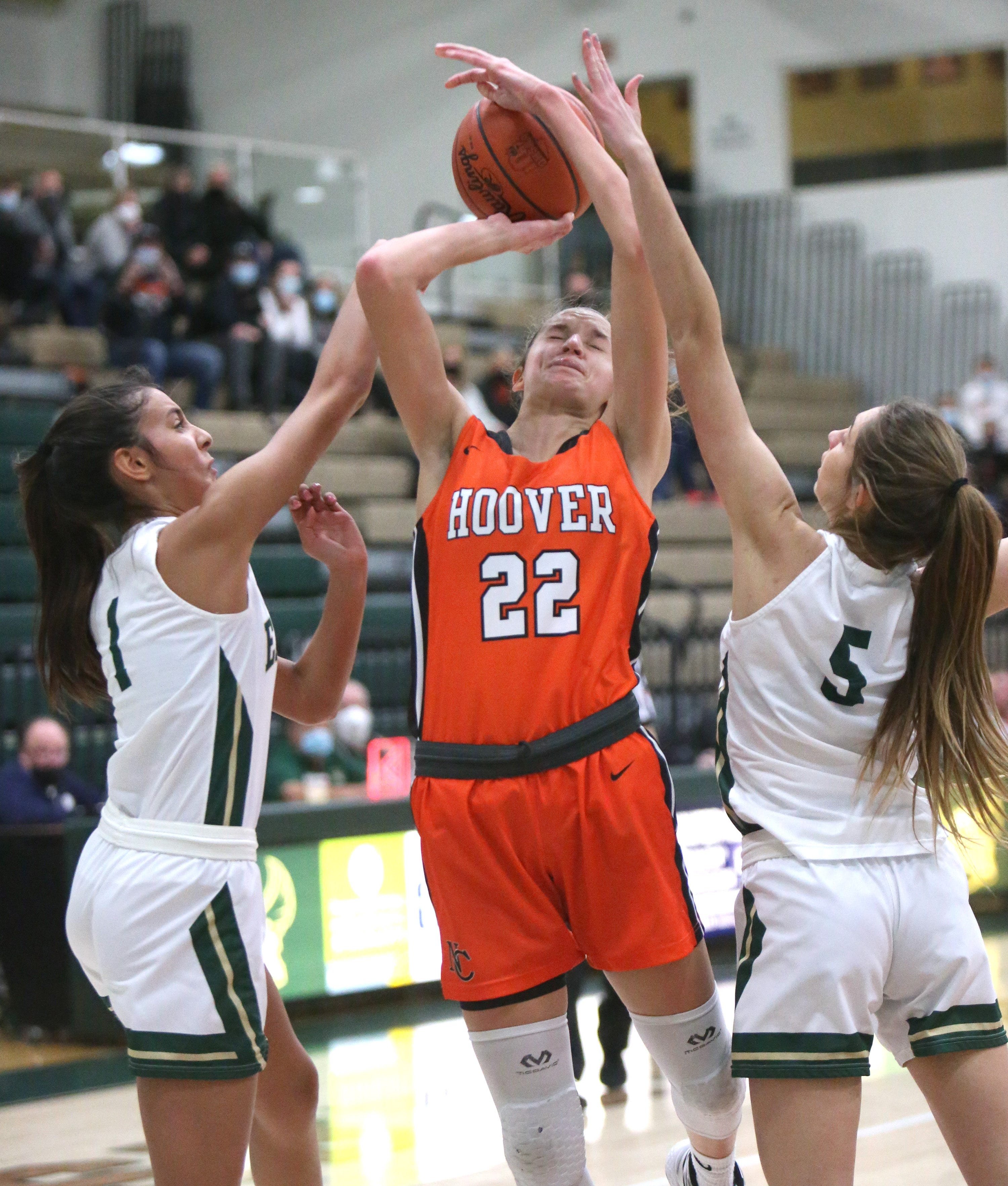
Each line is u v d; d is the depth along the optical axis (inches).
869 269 1233.4
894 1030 199.2
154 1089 196.1
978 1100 191.5
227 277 916.0
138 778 204.1
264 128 1315.2
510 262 1152.8
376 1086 427.2
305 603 775.1
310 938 506.6
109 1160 356.2
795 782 197.0
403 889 532.7
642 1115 392.2
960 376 1196.5
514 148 217.5
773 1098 189.2
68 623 221.8
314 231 1064.2
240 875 203.6
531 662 200.4
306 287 1039.6
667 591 913.5
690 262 202.1
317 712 245.8
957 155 1214.3
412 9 1275.8
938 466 197.5
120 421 213.8
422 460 216.4
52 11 1334.9
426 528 208.8
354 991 517.3
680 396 307.7
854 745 198.1
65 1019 504.4
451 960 203.6
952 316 1200.2
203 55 1327.5
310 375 954.7
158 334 889.5
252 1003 201.2
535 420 221.8
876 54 1224.2
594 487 205.5
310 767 600.7
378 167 1286.9
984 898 679.7
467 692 201.5
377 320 210.5
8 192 908.6
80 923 204.7
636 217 207.2
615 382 217.6
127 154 980.6
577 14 1268.5
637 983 206.4
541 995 201.5
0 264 898.1
